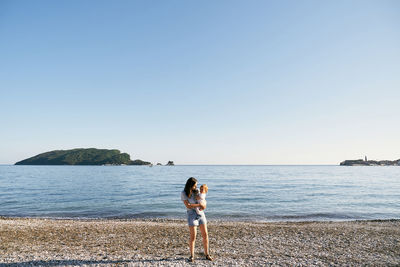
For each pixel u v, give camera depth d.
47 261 6.97
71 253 7.92
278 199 27.91
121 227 12.93
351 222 16.00
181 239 10.17
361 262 7.10
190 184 6.85
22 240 9.84
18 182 54.44
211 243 9.46
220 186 45.19
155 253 7.91
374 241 9.95
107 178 71.81
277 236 10.86
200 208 6.96
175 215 19.16
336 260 7.27
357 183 53.75
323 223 15.52
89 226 13.20
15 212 20.19
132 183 53.47
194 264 6.71
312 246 9.11
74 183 52.12
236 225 13.91
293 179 68.75
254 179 68.38
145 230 12.11
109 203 25.03
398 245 9.30
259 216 18.48
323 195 31.61
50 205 23.72
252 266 6.64
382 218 18.14
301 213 19.75
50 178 69.94
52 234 11.04
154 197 29.91
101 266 6.58
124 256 7.52
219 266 6.58
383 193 34.09
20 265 6.64
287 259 7.34
